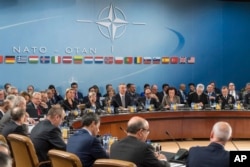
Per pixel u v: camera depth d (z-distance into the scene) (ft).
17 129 15.58
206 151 10.87
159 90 37.37
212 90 32.32
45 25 33.32
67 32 34.06
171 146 26.76
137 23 36.37
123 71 36.06
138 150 11.39
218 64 39.34
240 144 27.89
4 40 32.09
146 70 36.83
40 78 33.35
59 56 33.86
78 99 31.53
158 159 11.84
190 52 38.37
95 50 35.04
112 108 26.81
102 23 35.19
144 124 11.95
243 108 29.04
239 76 39.99
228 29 39.47
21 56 32.65
